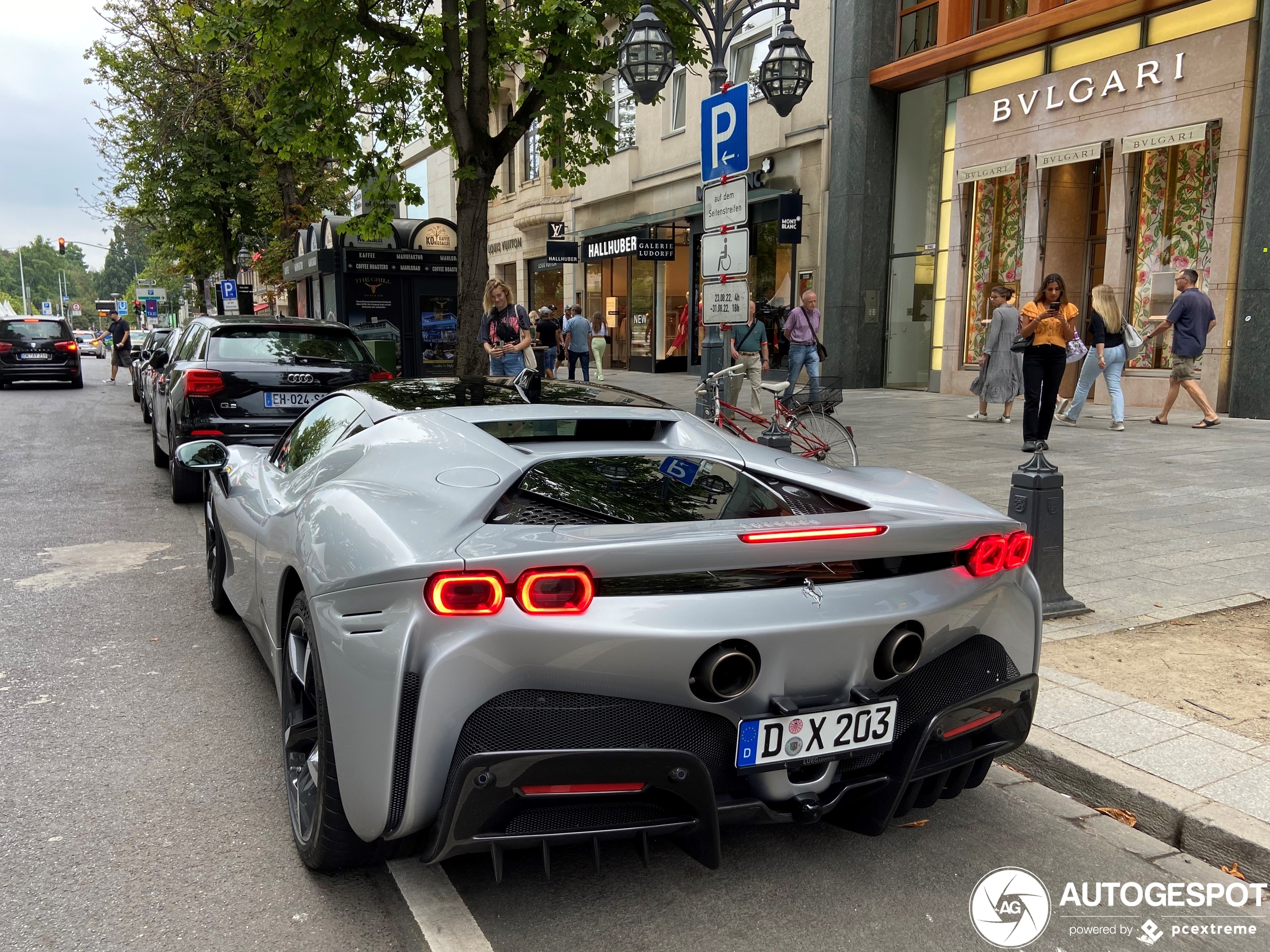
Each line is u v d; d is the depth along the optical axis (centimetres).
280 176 2169
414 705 208
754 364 1105
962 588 252
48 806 300
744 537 219
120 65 2148
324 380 775
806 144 1823
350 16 957
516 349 1042
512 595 209
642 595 217
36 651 446
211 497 494
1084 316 1460
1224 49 1182
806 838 290
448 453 275
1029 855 284
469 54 1036
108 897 250
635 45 858
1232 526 658
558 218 2794
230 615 502
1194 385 1114
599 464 275
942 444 1024
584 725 215
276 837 283
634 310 2464
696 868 269
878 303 1756
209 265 2816
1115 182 1334
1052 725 354
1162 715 362
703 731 225
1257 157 1144
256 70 1090
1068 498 746
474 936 233
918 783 256
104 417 1562
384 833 217
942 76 1612
